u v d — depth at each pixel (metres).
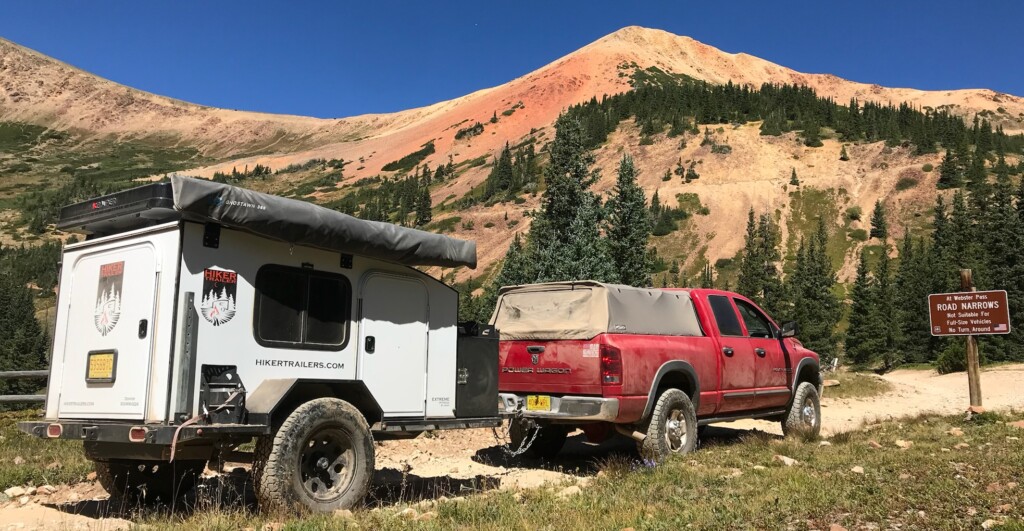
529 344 7.83
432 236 6.19
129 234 5.11
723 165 156.50
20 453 7.90
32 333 63.16
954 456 6.95
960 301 11.33
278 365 5.21
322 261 5.55
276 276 5.27
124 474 5.92
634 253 23.42
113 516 5.58
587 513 4.80
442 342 6.40
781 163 156.75
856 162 152.12
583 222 21.70
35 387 42.28
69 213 5.59
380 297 5.93
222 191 4.76
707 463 7.00
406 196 175.38
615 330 7.41
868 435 9.07
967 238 71.62
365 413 5.90
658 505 5.05
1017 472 5.99
